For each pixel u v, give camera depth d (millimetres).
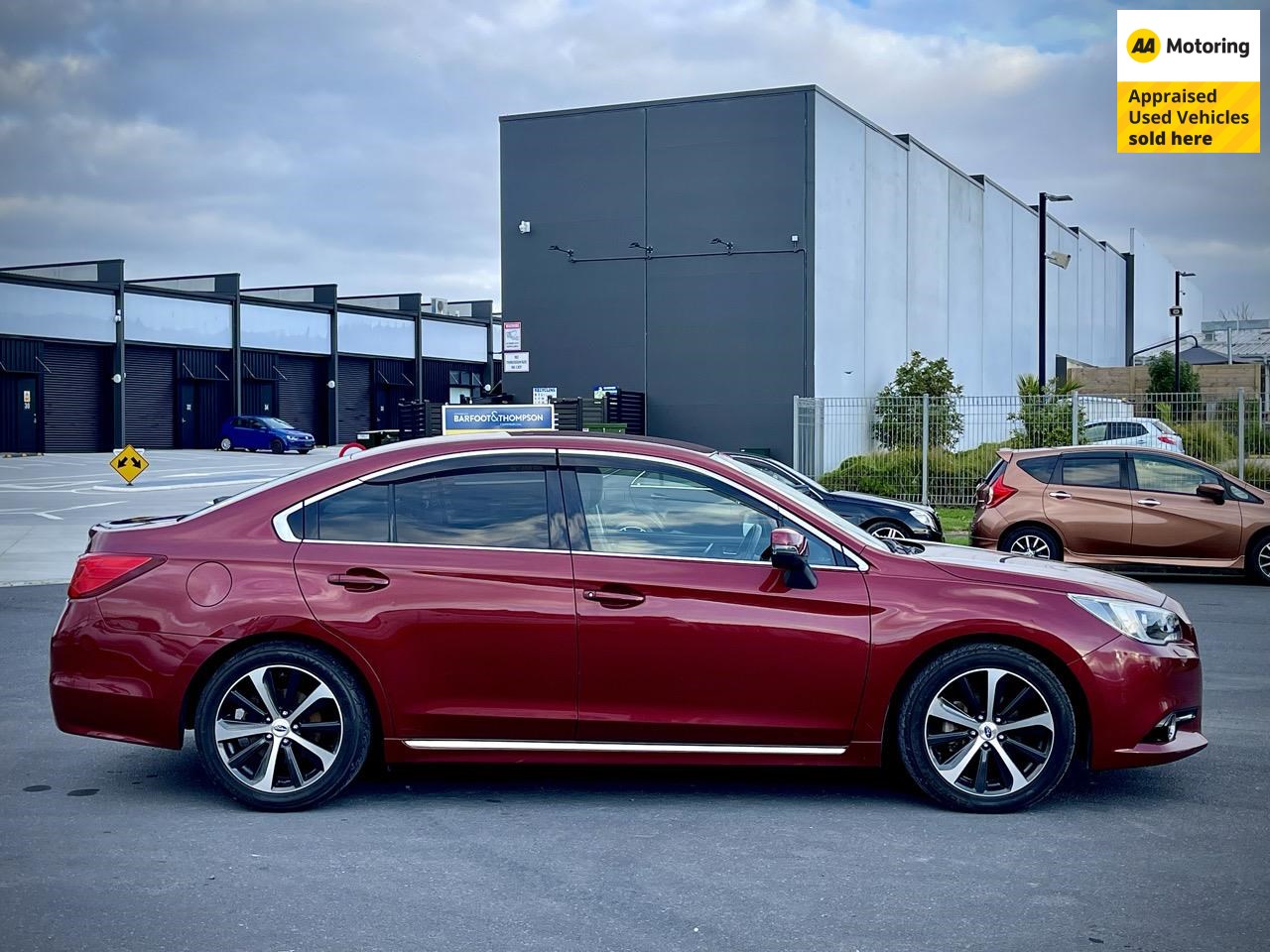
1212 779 5992
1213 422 21016
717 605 5355
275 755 5406
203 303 55531
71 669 5430
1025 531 14586
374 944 3941
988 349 45938
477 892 4414
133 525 5777
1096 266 64188
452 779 5965
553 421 18484
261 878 4566
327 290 61281
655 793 5738
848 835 5102
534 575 5391
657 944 3943
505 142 33562
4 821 5266
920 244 38594
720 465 5602
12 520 21219
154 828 5172
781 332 31172
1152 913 4223
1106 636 5355
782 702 5367
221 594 5395
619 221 32562
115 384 52125
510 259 33594
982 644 5375
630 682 5363
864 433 23344
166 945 3930
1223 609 12086
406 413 32031
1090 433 21734
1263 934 4047
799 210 30938
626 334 32594
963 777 5445
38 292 49344
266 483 5684
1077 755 5539
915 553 5766
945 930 4066
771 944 3947
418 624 5367
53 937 3992
